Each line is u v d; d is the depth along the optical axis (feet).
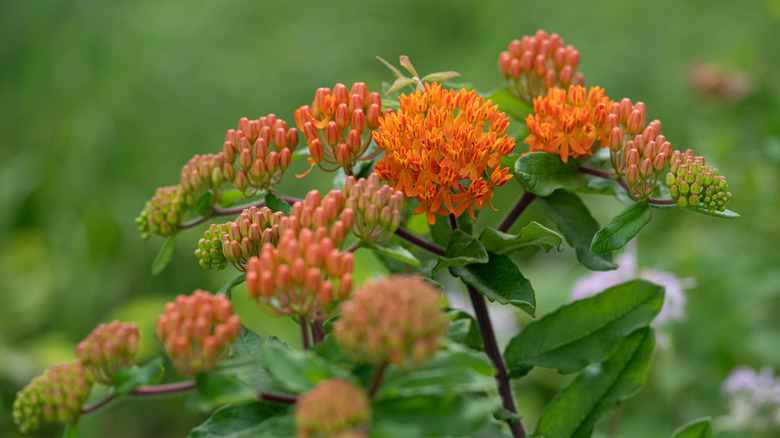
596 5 23.70
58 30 24.94
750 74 18.02
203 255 6.40
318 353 4.79
